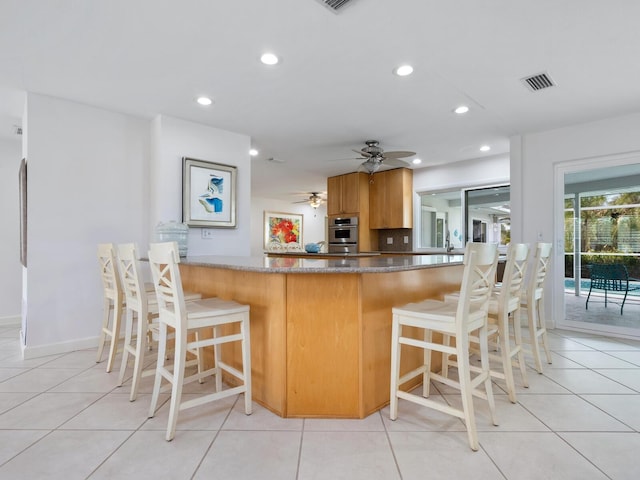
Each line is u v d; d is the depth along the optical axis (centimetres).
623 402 213
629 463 155
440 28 210
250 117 358
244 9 193
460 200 564
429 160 542
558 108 335
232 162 402
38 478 145
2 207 416
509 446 168
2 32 213
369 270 179
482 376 188
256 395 217
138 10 194
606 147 361
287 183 743
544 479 145
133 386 217
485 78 274
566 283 394
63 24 206
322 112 344
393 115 353
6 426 186
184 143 364
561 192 393
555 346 328
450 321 174
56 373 262
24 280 316
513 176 418
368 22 204
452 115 352
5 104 323
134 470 150
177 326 179
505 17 200
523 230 414
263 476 147
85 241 326
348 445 169
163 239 313
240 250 408
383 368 211
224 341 193
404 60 247
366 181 630
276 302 203
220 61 249
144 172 363
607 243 368
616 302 362
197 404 182
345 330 197
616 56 241
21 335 337
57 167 312
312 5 190
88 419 194
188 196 361
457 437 176
